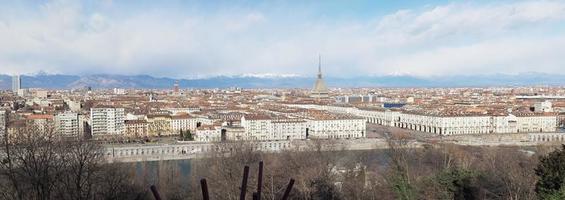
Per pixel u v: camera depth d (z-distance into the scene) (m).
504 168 190.38
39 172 126.19
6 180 141.75
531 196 122.19
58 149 170.12
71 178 144.50
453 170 142.12
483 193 127.31
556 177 85.31
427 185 140.38
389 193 165.75
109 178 163.00
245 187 33.22
